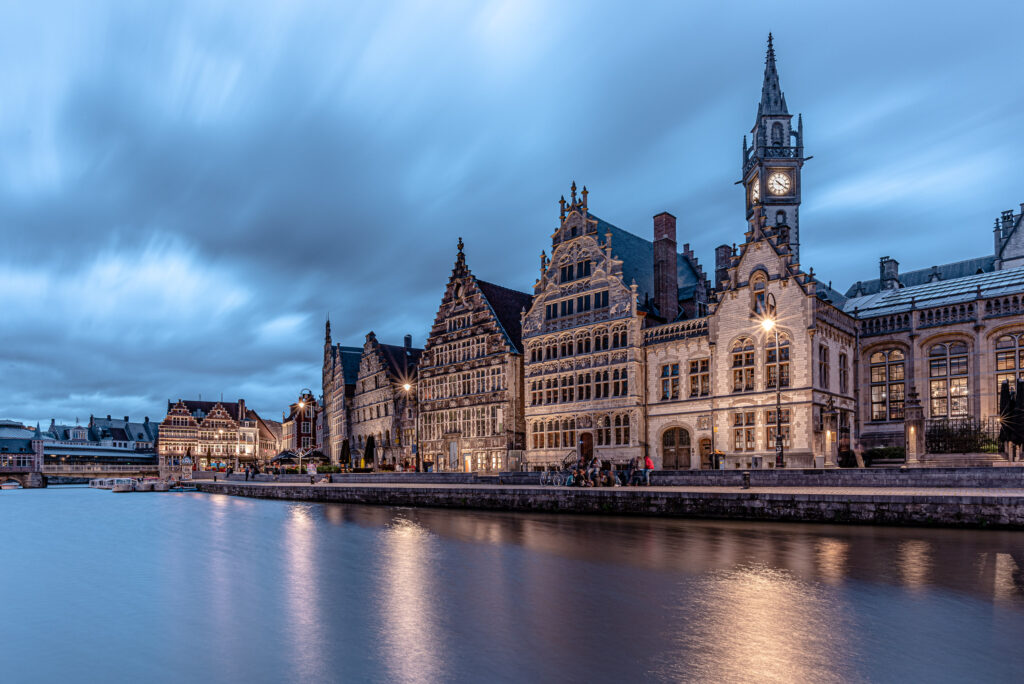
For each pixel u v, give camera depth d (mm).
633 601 16703
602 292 54438
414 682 11773
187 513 50031
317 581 21031
